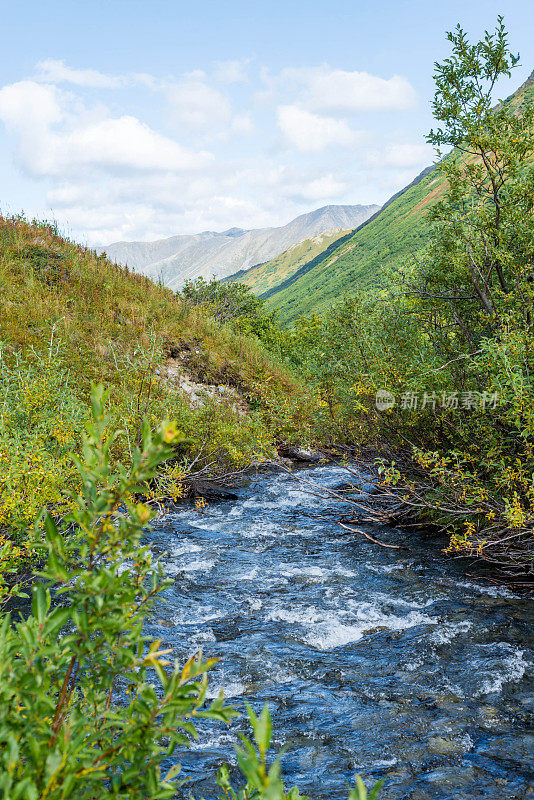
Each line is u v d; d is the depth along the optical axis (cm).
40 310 1446
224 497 1115
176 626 564
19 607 523
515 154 714
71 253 1917
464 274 775
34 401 779
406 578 675
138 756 129
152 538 864
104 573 131
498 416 640
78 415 776
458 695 417
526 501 620
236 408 1558
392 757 350
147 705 133
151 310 1816
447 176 781
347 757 352
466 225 760
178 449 1170
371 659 485
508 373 570
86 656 143
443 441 801
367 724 388
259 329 2848
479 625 532
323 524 944
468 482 664
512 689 419
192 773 336
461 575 669
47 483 576
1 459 561
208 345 1769
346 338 992
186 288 2644
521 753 345
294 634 543
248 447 1202
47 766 108
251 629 557
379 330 883
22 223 1959
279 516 1000
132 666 140
